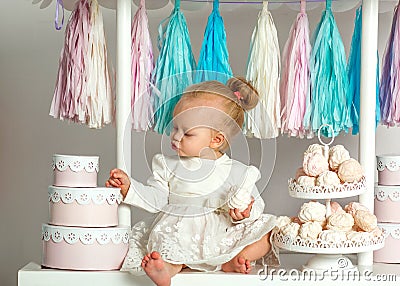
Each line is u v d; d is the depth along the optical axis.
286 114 1.55
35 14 1.98
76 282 1.41
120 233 1.44
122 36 1.51
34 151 1.99
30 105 1.98
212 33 1.58
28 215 1.99
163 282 1.36
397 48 1.59
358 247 1.40
